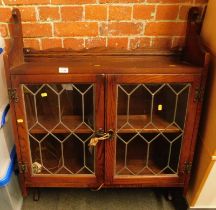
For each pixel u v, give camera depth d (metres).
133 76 1.17
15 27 1.27
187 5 1.38
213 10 1.23
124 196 1.63
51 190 1.66
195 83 1.19
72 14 1.37
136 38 1.45
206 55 1.15
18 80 1.16
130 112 1.32
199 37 1.26
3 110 1.35
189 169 1.39
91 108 1.26
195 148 1.43
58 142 1.40
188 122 1.28
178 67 1.18
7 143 1.41
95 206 1.56
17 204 1.50
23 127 1.26
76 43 1.44
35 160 1.40
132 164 1.46
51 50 1.45
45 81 1.17
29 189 1.63
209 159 1.26
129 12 1.38
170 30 1.43
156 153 1.47
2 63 1.34
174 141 1.38
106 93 1.20
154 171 1.43
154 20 1.40
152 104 1.29
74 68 1.15
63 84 1.20
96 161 1.35
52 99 1.26
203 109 1.33
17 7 1.34
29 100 1.24
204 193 1.40
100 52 1.46
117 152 1.40
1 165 1.34
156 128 1.31
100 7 1.36
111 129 1.27
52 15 1.37
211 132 1.25
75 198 1.61
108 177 1.40
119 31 1.42
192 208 1.49
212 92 1.24
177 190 1.64
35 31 1.41
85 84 1.20
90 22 1.39
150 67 1.18
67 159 1.46
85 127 1.30
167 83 1.20
